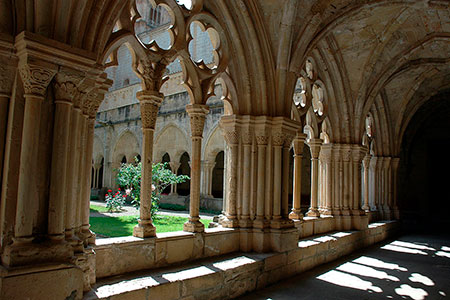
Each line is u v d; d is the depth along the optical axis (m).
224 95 6.82
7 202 3.28
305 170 18.62
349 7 7.12
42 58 3.29
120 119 20.89
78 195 4.11
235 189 6.61
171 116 18.19
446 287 6.05
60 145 3.52
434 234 13.57
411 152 18.19
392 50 9.62
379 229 11.34
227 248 6.17
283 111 6.83
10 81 3.39
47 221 3.46
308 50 7.04
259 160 6.66
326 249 7.82
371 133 12.84
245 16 6.30
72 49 3.45
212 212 14.39
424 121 17.88
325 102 9.50
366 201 12.58
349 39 8.95
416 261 8.20
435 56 10.60
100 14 3.78
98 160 22.27
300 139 8.11
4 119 3.40
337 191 9.86
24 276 3.09
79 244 3.75
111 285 3.96
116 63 4.63
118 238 4.69
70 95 3.58
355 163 10.06
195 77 5.80
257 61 6.59
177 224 9.31
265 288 5.74
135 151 19.69
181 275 4.54
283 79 6.76
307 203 18.12
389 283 6.23
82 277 3.49
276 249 6.35
